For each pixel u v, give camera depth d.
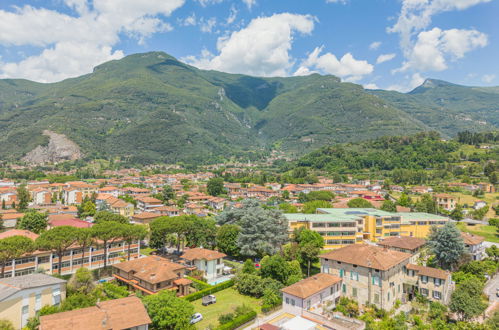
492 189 198.88
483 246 102.81
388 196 192.00
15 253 67.88
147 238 112.44
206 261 82.69
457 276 78.19
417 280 69.12
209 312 62.47
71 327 43.09
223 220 112.62
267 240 93.81
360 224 110.12
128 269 74.44
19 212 145.88
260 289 70.06
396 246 88.12
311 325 50.19
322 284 62.88
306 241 92.81
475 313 58.91
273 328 51.56
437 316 60.66
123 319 46.94
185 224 101.06
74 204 189.00
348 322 56.00
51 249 74.81
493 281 81.25
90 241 81.00
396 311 62.72
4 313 47.59
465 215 150.75
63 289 55.94
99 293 62.62
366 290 62.91
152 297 54.22
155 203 182.75
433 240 87.75
